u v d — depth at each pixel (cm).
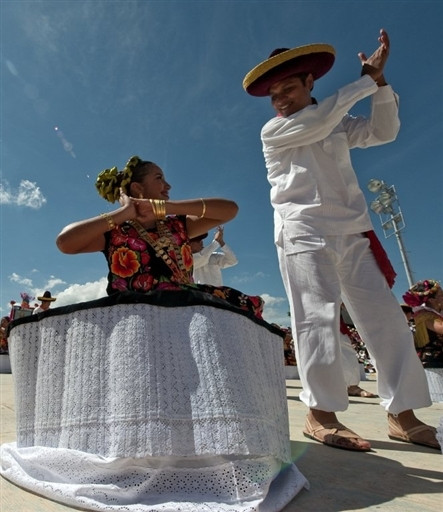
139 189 236
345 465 198
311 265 252
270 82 276
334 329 243
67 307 171
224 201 228
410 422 247
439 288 536
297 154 267
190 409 148
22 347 185
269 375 182
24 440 177
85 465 149
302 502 151
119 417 147
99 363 158
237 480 141
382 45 260
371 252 261
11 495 155
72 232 189
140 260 198
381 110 268
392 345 246
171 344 156
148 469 147
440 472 187
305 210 259
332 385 242
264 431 156
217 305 164
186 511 131
